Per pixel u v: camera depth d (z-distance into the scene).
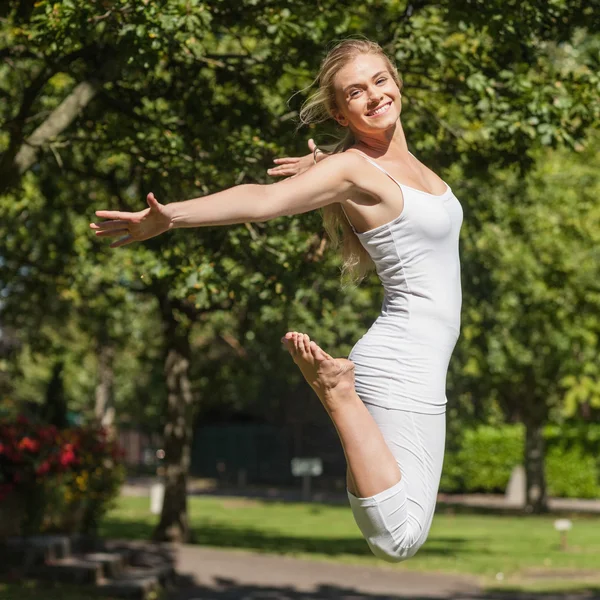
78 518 17.08
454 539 25.27
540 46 11.96
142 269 14.96
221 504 36.81
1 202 17.06
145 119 10.76
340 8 10.41
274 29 9.60
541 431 35.22
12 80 15.38
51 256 18.78
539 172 20.30
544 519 32.44
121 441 57.31
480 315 22.77
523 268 22.73
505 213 18.45
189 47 8.89
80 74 10.65
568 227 22.47
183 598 14.77
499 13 9.48
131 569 15.97
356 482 3.23
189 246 10.54
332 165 3.22
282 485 49.97
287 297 10.38
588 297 23.66
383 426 3.34
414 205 3.30
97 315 21.97
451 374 24.66
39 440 15.04
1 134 17.38
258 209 3.04
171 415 22.05
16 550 14.14
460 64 10.48
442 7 10.24
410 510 3.27
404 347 3.36
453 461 42.47
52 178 15.01
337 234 3.61
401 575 18.09
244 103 11.62
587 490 41.09
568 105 10.03
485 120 10.73
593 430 41.09
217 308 17.83
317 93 3.47
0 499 14.49
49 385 18.41
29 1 10.84
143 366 42.50
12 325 20.61
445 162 11.80
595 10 10.09
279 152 10.27
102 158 14.69
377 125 3.36
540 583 17.39
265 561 18.88
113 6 8.47
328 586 16.50
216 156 10.00
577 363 29.12
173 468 21.81
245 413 54.56
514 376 30.92
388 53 10.31
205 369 31.17
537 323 25.95
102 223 2.92
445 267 3.39
